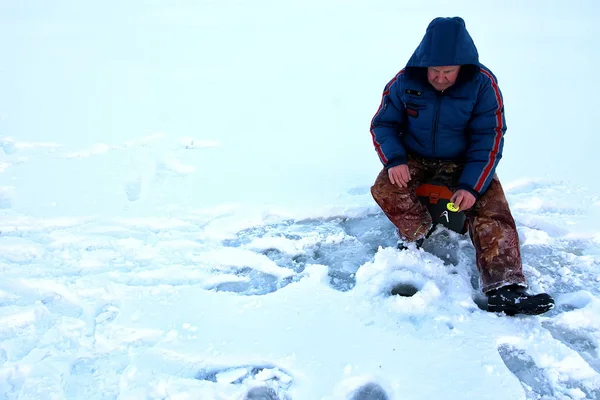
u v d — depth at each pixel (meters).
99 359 1.88
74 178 3.21
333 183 3.15
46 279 2.28
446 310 2.09
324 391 1.75
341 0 8.79
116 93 4.72
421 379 1.78
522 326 2.00
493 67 4.97
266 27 7.08
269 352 1.91
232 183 3.17
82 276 2.32
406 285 2.27
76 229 2.69
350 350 1.91
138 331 2.01
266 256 2.51
